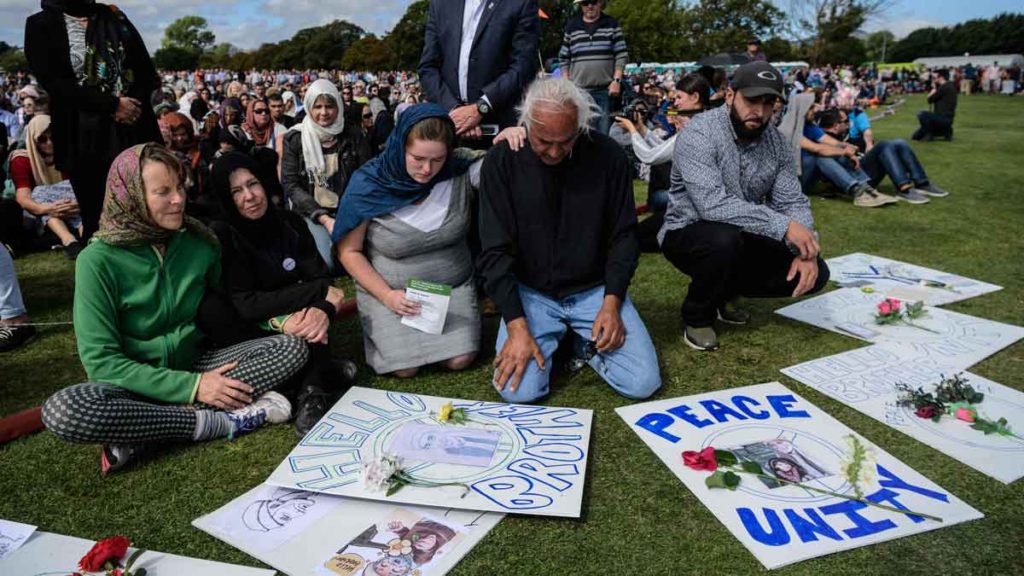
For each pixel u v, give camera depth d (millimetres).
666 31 50062
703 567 1742
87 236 3953
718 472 2092
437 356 2873
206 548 1848
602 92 7406
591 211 2668
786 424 2387
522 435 2340
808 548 1783
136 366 2289
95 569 1723
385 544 1829
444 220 2824
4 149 5973
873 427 2387
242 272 2637
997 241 4793
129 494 2113
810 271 2857
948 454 2209
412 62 53438
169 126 4969
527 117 2385
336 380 2807
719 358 3018
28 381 3008
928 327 3229
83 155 3715
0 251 3393
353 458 2195
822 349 3070
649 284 4070
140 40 3902
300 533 1880
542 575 1727
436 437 2320
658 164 5148
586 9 7219
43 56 3553
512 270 2672
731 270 2955
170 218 2279
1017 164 8352
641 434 2357
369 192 2723
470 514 1954
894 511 1916
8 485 2180
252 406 2465
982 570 1703
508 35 3611
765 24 55781
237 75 22125
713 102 5082
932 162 8758
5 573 1754
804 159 6430
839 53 42031
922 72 41156
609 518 1943
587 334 2768
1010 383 2676
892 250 4672
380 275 2859
